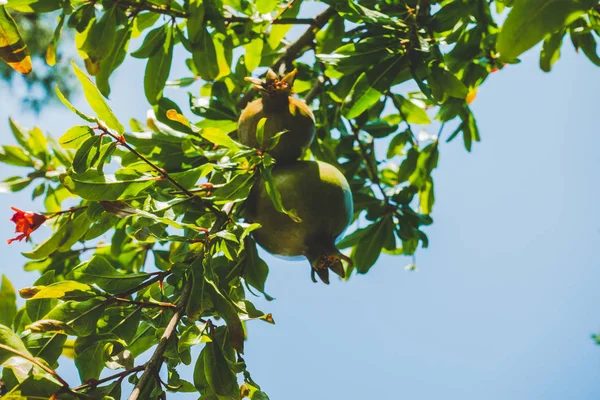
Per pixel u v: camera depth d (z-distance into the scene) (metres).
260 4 10.49
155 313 8.34
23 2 9.35
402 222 12.78
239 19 11.24
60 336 7.69
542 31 5.20
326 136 12.45
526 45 5.23
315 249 8.53
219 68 11.20
